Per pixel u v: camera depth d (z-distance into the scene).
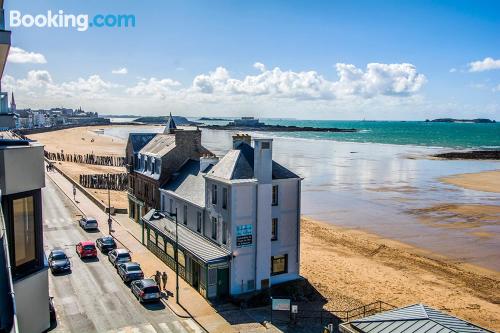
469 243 50.94
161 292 33.12
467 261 44.84
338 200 74.88
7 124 16.06
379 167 120.50
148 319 28.53
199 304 31.34
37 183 13.39
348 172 110.06
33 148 13.20
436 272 41.25
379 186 89.50
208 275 32.06
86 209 61.97
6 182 12.38
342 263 42.72
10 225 12.65
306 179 97.94
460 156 150.12
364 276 39.31
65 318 28.12
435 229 56.91
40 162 13.46
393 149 181.62
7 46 12.48
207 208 35.72
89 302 30.77
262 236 33.31
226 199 33.22
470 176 104.19
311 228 56.34
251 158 34.81
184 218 40.66
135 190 54.97
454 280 39.34
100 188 79.75
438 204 72.25
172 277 36.53
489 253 47.41
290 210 35.31
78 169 100.56
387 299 34.19
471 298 35.41
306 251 46.31
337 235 53.31
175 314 29.53
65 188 77.38
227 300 32.22
